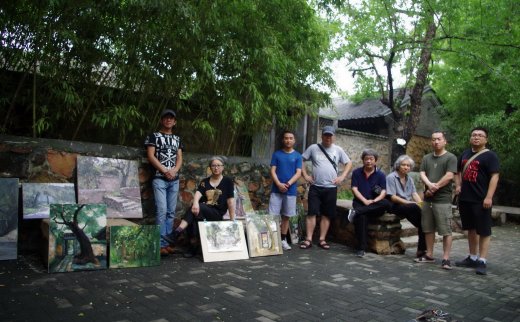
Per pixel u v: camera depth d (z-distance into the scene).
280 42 5.00
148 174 4.38
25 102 3.76
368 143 9.86
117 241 3.50
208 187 4.32
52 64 3.60
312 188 5.00
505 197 11.30
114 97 4.20
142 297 2.73
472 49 8.23
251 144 5.95
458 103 10.34
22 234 3.67
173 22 3.75
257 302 2.75
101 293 2.77
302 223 5.57
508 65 8.13
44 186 3.68
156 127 4.54
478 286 3.47
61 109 3.89
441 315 2.62
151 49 3.99
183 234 4.54
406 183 4.86
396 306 2.83
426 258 4.41
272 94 4.69
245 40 4.41
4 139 3.54
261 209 5.41
